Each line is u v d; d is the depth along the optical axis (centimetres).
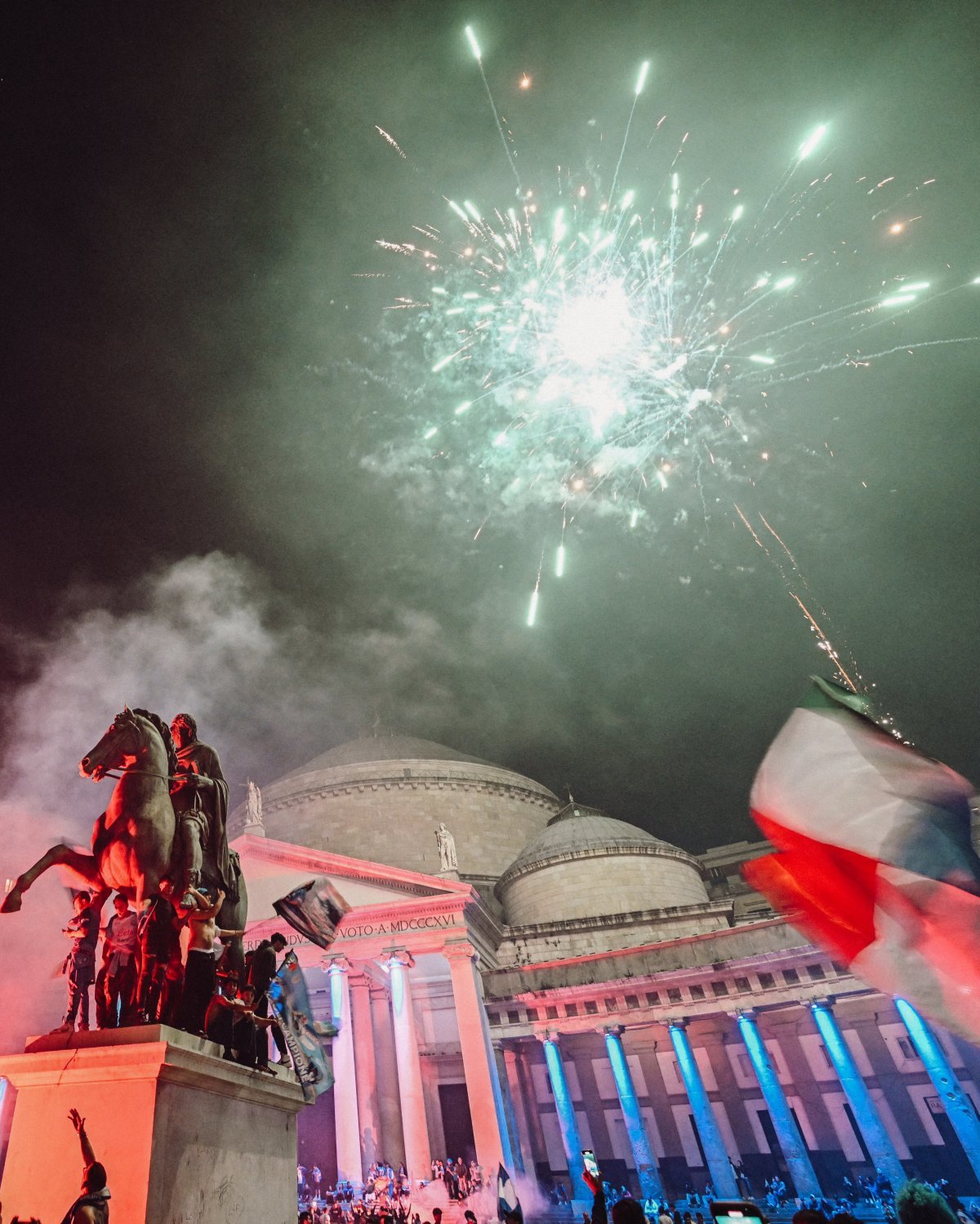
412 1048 4253
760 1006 4831
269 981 909
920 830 423
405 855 6831
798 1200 4294
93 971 805
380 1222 2627
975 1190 4566
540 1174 4928
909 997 396
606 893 6231
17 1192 620
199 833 898
